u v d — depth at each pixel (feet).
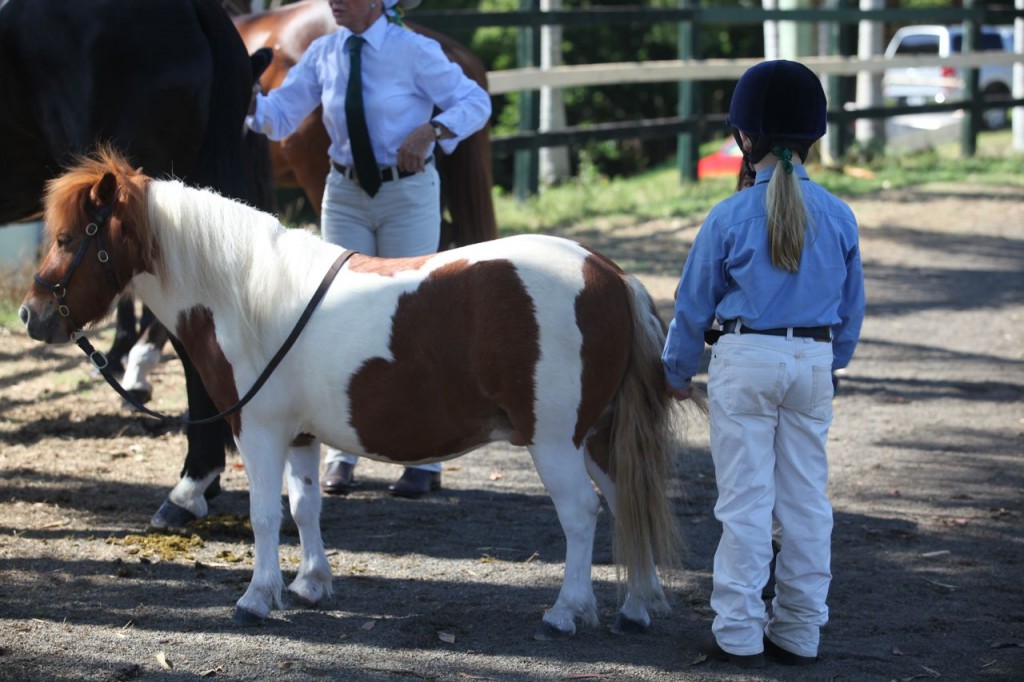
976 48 98.58
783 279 18.66
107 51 26.81
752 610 19.13
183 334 21.33
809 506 19.26
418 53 26.76
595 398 19.72
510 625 21.22
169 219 20.74
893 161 92.99
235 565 23.99
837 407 37.68
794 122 18.83
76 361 40.37
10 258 53.06
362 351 20.11
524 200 68.69
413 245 28.17
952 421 36.24
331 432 20.74
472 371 19.84
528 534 26.43
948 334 47.70
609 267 20.30
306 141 38.19
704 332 19.43
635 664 19.54
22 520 25.99
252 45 40.78
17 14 27.25
